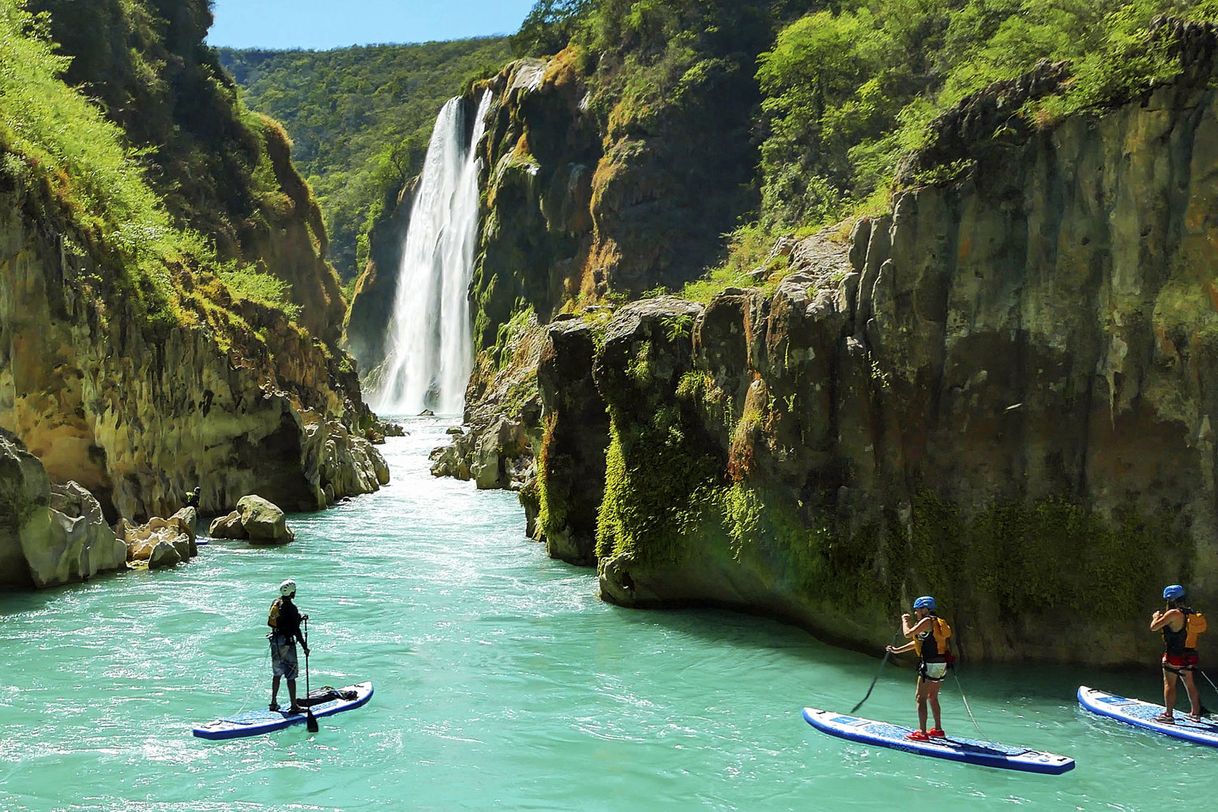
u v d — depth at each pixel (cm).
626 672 1498
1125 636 1405
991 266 1452
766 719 1302
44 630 1689
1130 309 1379
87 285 2447
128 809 1034
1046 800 1062
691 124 6400
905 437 1490
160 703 1350
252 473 3194
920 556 1466
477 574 2170
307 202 7419
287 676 1303
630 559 1838
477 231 8500
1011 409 1448
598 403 2228
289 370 4384
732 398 1738
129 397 2614
